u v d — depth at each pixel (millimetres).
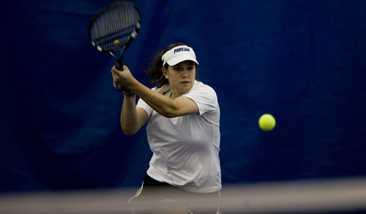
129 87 11258
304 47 15258
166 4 15195
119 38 11234
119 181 15297
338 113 15281
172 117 11594
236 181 15219
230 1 15234
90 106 15234
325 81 15266
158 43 15180
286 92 15234
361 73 15281
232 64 15234
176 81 12203
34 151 15156
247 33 15234
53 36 15125
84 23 15195
